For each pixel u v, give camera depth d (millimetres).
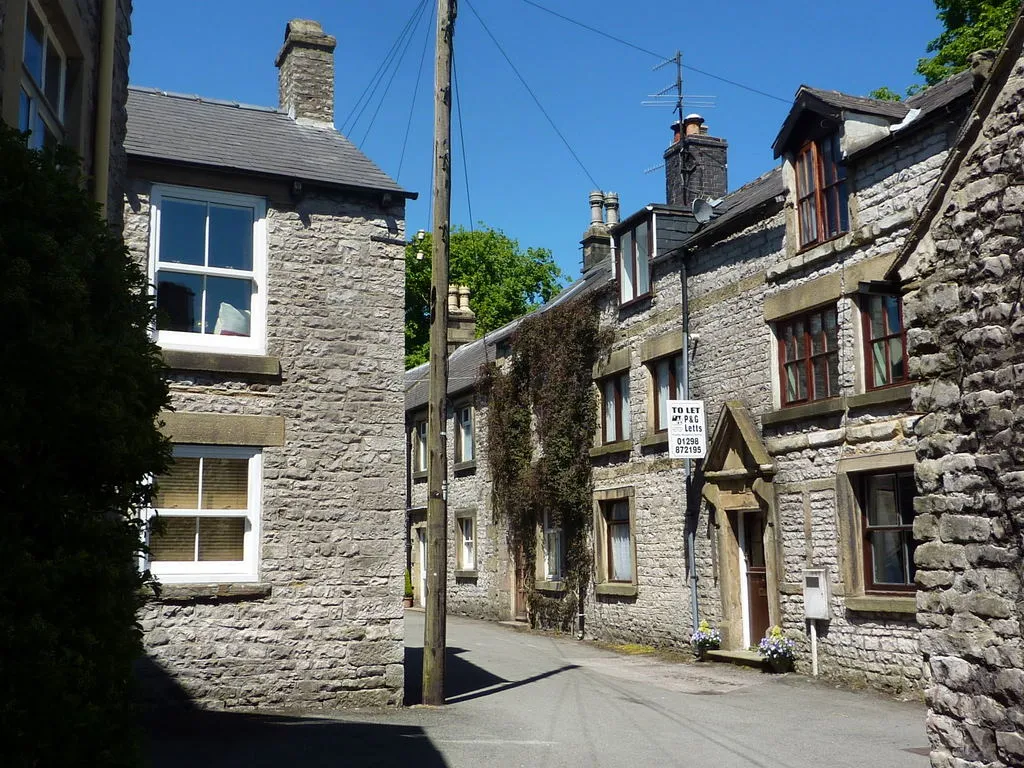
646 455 18406
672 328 17734
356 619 12109
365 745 9500
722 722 10805
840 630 13406
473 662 16391
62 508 4504
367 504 12375
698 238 16797
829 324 14109
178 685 11242
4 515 4297
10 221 4457
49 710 4203
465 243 44156
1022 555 6402
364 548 12281
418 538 29250
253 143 13180
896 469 12734
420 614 25906
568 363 20750
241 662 11547
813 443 14047
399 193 12984
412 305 42094
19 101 5914
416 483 29484
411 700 12586
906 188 12727
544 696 12852
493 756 9070
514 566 23578
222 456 11891
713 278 16719
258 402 12062
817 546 13898
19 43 5691
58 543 4520
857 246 13461
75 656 4348
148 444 5137
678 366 17766
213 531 11727
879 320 13258
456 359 30516
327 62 14883
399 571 12406
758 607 15734
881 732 10102
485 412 25547
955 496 6953
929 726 7051
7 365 4316
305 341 12375
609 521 19906
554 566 21953
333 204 12773
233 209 12375
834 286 13820
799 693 12672
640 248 18969
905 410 12617
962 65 21094
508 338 23297
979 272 6926
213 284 12164
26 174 4570
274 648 11711
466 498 26500
